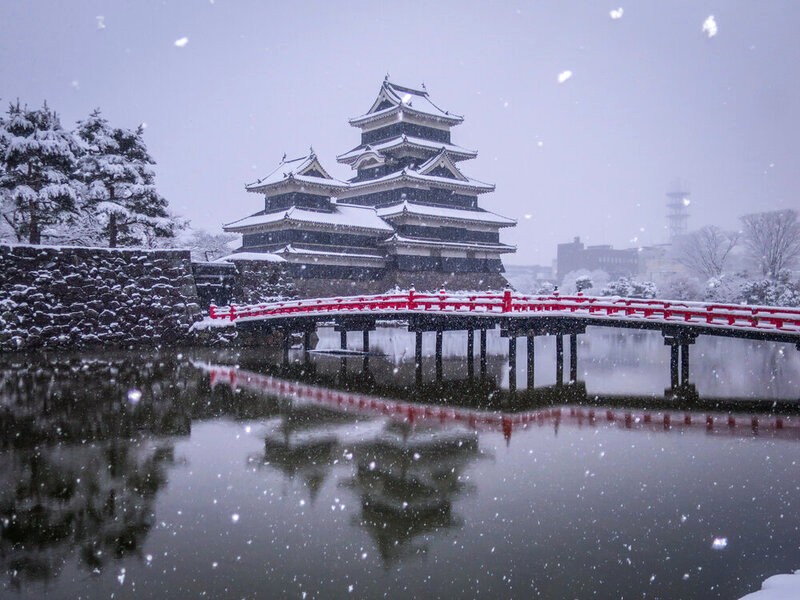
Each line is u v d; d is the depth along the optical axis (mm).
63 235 47625
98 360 32688
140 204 46812
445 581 10211
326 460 16422
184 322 39625
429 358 38188
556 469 15742
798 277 81125
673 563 10820
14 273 33844
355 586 10039
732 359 40062
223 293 44938
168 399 23797
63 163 40406
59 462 16016
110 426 19641
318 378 29766
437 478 15047
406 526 12289
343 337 40938
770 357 41312
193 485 14461
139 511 12914
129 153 47938
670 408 23281
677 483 14680
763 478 15016
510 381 29141
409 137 74625
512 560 10930
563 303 29219
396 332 57438
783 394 26312
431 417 21500
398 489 14297
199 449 17312
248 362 34500
